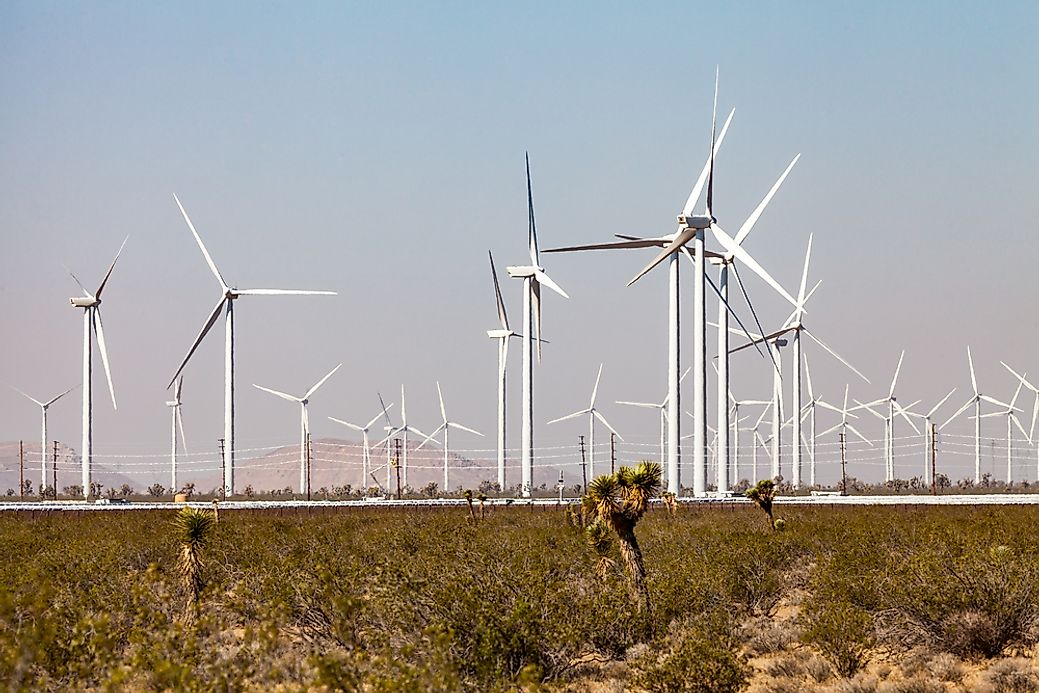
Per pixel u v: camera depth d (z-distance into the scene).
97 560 186.88
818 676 119.25
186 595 146.62
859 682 112.44
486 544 183.38
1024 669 114.38
